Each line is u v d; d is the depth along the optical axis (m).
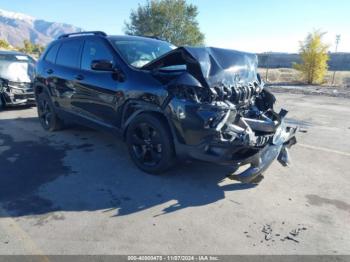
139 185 3.90
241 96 4.07
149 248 2.72
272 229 3.04
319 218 3.27
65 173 4.21
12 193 3.63
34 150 5.09
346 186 4.04
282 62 42.12
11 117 7.53
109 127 4.66
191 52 3.73
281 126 4.23
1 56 8.59
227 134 3.59
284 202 3.58
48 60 5.98
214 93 3.63
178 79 3.70
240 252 2.70
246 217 3.25
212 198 3.62
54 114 5.95
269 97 4.80
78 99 5.11
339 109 9.60
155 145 4.05
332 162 4.89
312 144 5.82
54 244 2.74
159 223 3.10
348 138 6.26
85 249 2.68
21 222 3.06
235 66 4.19
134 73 4.18
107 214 3.24
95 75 4.74
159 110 3.84
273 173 4.38
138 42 5.00
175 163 4.09
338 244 2.84
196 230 2.99
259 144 3.71
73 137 5.83
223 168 4.42
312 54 18.89
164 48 5.21
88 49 5.04
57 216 3.18
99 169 4.36
